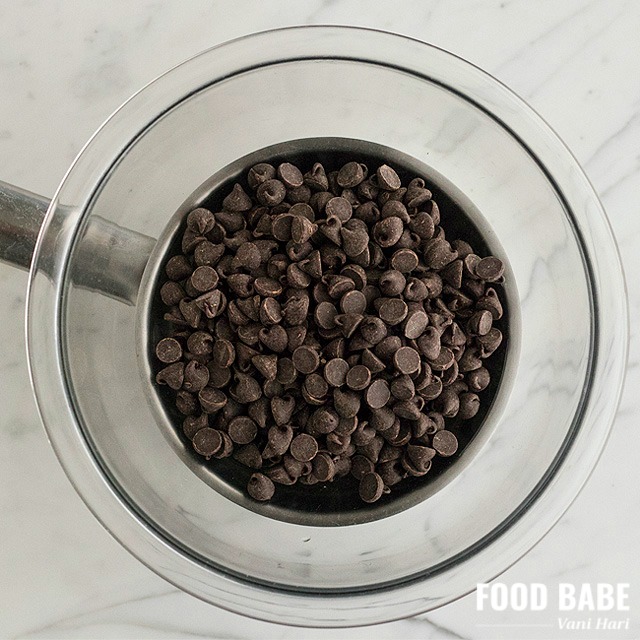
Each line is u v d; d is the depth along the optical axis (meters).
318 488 0.47
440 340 0.46
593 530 0.52
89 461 0.45
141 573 0.51
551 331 0.48
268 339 0.45
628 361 0.52
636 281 0.52
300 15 0.52
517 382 0.48
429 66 0.46
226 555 0.46
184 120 0.47
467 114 0.48
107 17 0.52
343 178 0.47
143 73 0.51
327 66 0.47
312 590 0.45
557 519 0.45
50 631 0.51
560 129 0.52
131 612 0.51
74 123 0.51
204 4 0.52
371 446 0.46
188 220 0.46
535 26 0.52
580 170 0.47
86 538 0.51
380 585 0.45
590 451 0.46
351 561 0.47
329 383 0.45
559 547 0.51
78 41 0.51
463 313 0.47
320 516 0.47
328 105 0.49
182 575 0.45
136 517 0.45
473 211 0.48
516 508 0.46
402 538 0.48
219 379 0.46
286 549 0.47
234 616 0.51
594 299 0.46
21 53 0.51
